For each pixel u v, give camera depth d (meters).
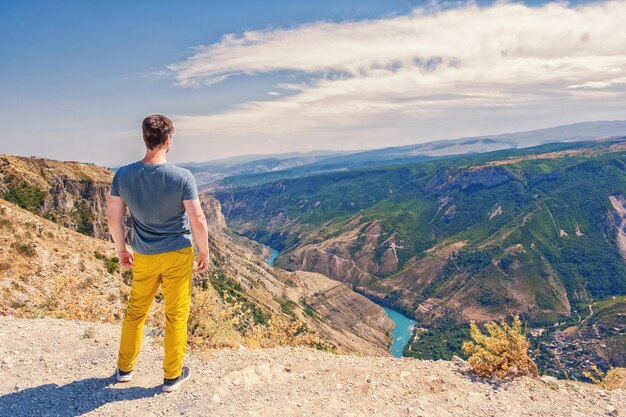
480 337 3.80
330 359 3.68
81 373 2.87
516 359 3.66
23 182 50.16
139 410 2.45
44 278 13.34
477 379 3.53
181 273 2.65
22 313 4.30
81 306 4.94
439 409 2.95
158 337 3.66
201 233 2.62
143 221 2.54
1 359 2.96
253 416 2.51
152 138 2.50
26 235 16.97
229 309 4.22
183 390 2.71
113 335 3.65
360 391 3.08
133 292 2.71
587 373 3.88
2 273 12.47
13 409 2.38
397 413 2.82
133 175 2.47
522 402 3.15
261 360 3.36
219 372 3.02
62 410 2.41
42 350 3.18
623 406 3.12
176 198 2.52
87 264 17.97
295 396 2.85
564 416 2.95
